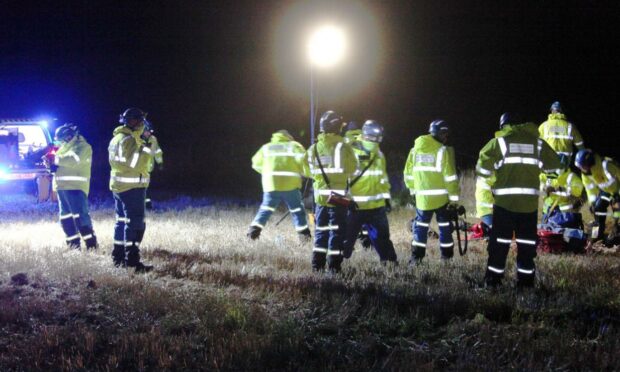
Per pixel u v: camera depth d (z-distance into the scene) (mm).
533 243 7098
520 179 7039
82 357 5133
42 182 16156
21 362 5051
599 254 9750
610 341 5422
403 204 15836
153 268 8102
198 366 5023
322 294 6770
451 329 5797
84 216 9430
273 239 10875
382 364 5082
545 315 6188
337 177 7957
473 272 8039
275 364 5109
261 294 6820
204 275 7598
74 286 7082
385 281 7492
